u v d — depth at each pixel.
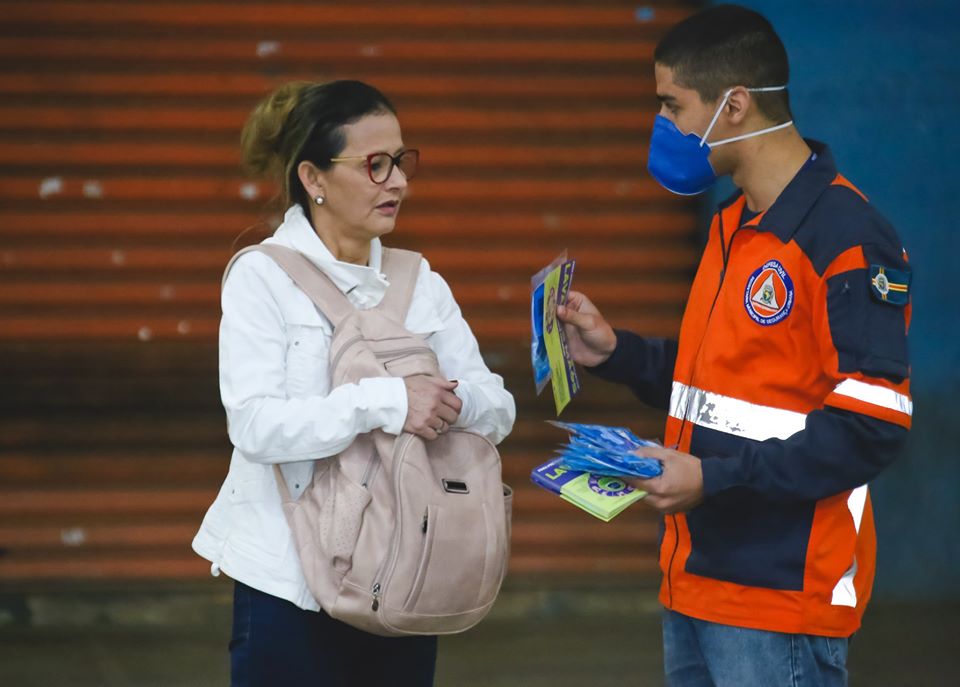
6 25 14.95
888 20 15.04
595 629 14.87
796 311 7.07
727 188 15.16
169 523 15.25
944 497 15.49
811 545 7.17
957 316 15.34
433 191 15.43
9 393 15.16
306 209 7.78
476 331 15.57
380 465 7.24
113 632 14.70
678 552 7.65
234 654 7.51
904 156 15.19
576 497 7.07
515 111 15.41
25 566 15.10
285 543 7.36
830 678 7.39
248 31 15.16
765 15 15.09
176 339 15.27
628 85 15.45
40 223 15.10
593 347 8.34
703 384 7.49
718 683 7.50
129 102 15.11
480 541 7.20
